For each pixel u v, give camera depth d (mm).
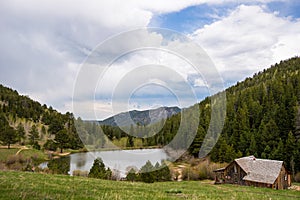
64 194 9891
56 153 66188
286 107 77562
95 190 12148
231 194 18000
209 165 43312
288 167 55031
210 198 13289
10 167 55406
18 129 105688
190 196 13203
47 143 78750
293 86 96875
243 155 64938
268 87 101125
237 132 71875
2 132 84750
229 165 42906
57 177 17562
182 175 32094
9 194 8820
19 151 72438
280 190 33969
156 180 25875
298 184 45344
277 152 57156
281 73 151250
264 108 81875
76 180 16500
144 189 15016
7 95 159500
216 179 41562
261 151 63531
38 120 138250
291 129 66000
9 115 132500
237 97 98438
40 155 66250
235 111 87312
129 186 15898
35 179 15070
